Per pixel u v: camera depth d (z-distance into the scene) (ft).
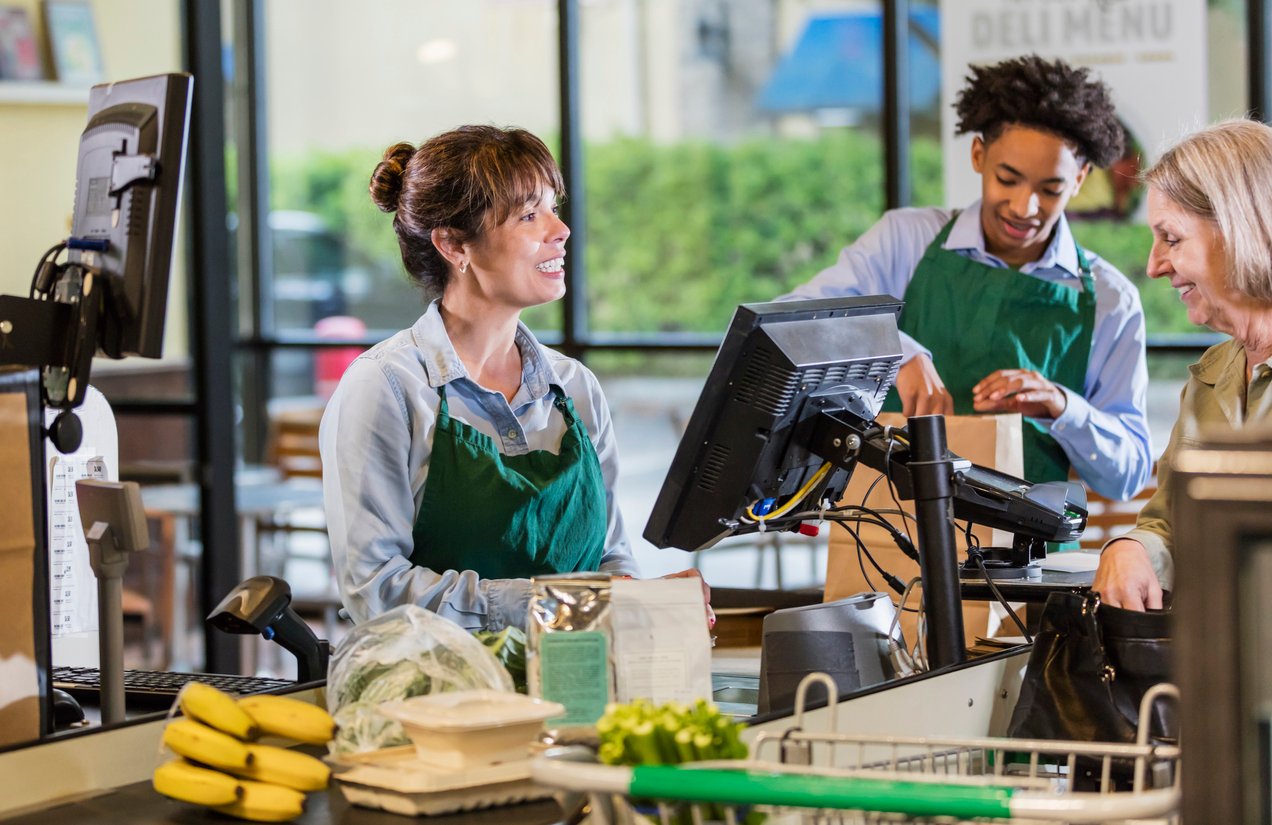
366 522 7.25
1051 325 12.66
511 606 7.04
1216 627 2.82
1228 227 7.57
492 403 7.68
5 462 5.36
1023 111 12.41
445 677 5.37
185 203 18.66
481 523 7.41
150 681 6.82
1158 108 14.03
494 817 4.91
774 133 26.73
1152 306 16.94
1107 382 12.69
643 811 4.02
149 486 18.71
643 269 27.20
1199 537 2.83
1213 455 2.85
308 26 22.67
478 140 7.61
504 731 4.99
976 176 14.11
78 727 6.15
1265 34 14.83
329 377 21.56
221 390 18.76
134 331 6.19
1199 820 2.86
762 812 4.04
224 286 18.80
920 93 16.99
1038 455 12.28
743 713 6.38
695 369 19.66
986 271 12.79
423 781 4.85
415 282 7.96
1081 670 5.97
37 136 17.49
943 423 6.35
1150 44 13.97
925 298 13.03
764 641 6.31
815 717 5.46
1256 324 7.77
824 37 26.45
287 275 22.59
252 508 19.01
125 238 6.21
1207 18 14.53
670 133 27.02
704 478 6.39
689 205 26.99
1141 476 12.51
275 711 5.32
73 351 6.22
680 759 4.10
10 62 17.26
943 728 6.07
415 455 7.48
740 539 18.19
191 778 5.04
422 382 7.50
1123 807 3.42
